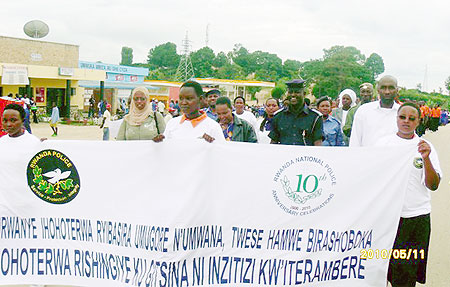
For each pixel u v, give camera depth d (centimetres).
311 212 482
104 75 3819
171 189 483
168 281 480
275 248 482
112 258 493
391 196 479
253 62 14388
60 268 502
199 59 14500
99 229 495
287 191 480
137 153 486
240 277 484
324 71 9656
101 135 2534
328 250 482
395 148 477
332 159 478
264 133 862
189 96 515
